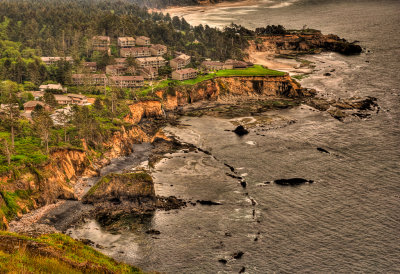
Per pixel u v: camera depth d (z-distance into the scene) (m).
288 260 86.62
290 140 150.38
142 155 141.38
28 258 62.59
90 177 122.00
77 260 69.00
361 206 106.00
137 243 91.69
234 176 123.12
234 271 83.38
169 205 107.12
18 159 107.50
